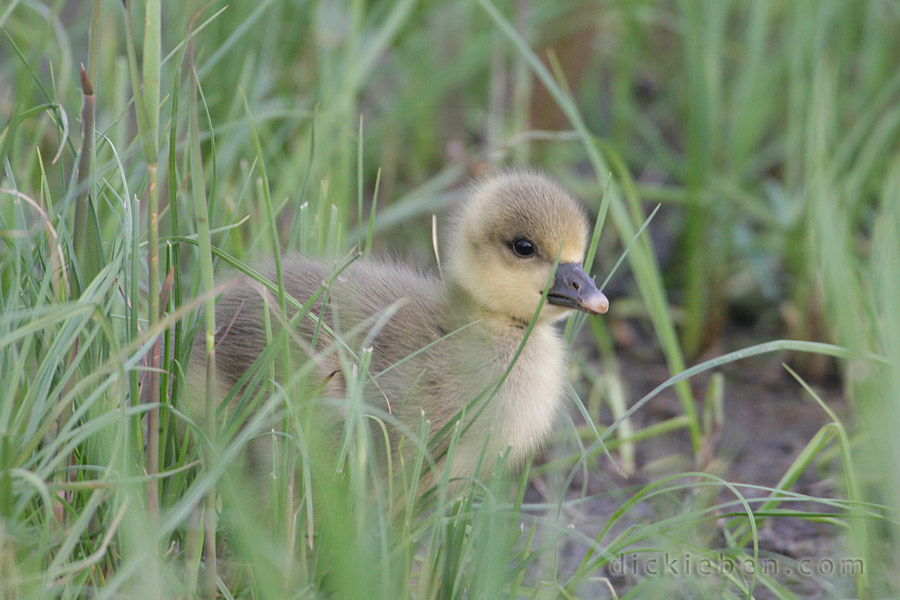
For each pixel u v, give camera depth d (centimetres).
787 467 1059
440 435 755
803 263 1237
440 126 1517
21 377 683
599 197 1445
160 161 914
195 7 1141
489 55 1448
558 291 877
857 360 859
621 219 1050
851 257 1100
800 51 1316
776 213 1357
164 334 680
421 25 1470
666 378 1255
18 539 611
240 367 818
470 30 1502
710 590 802
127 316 707
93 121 664
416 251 1360
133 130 1193
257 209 1067
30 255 709
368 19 1278
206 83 1194
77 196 684
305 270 878
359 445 655
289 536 669
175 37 1126
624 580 866
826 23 1310
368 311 851
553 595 746
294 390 726
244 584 712
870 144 1252
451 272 909
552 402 902
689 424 1025
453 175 1273
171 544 715
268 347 696
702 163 1281
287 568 652
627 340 1322
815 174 1161
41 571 619
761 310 1373
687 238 1303
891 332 824
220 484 701
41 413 643
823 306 1191
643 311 1359
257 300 848
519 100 1384
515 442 872
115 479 626
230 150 1095
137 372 690
